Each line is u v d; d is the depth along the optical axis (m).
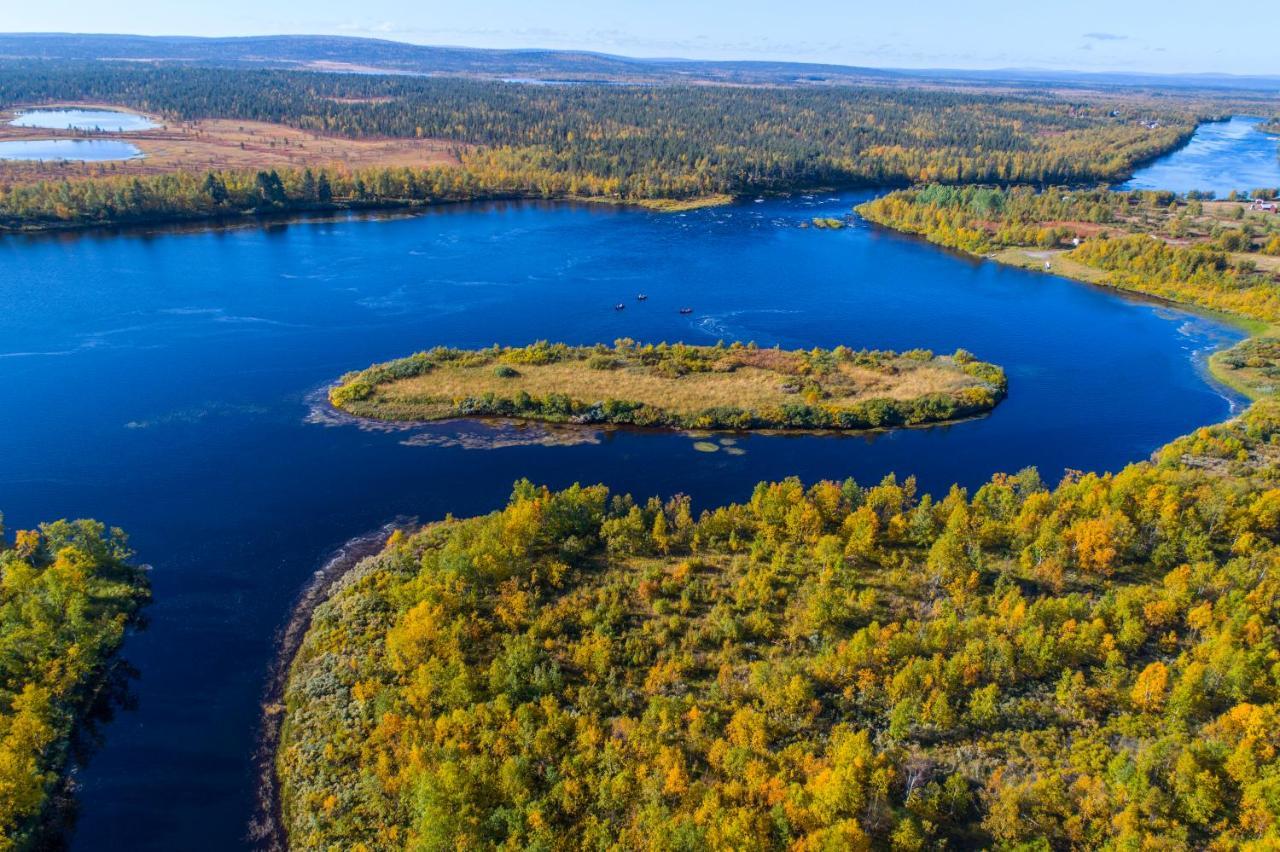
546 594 87.94
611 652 77.94
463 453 126.38
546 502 97.75
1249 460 119.25
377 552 100.81
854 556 93.50
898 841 54.75
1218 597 82.00
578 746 66.12
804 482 121.81
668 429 136.50
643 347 166.50
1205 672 68.88
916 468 126.81
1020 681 72.38
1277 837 51.25
